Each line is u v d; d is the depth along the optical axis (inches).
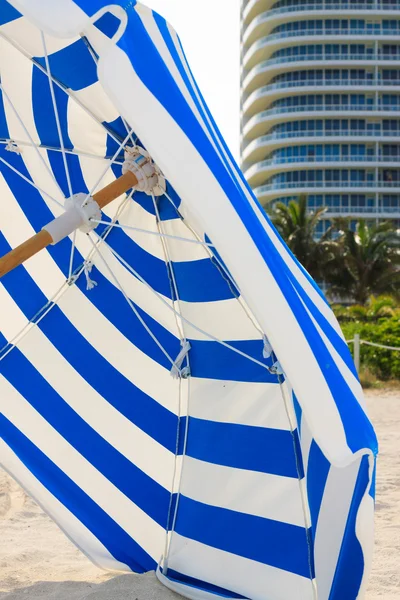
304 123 2373.3
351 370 109.4
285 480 129.3
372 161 2332.7
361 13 2315.5
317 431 86.9
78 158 132.3
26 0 80.4
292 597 123.8
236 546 133.7
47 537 183.3
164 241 133.6
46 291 144.6
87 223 114.3
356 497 104.5
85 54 104.4
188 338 140.6
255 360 128.1
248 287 87.3
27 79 120.0
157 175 121.3
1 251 146.6
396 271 1609.3
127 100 84.5
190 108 100.4
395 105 2331.4
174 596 132.8
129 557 147.6
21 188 137.9
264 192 2388.0
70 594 134.5
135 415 146.9
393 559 156.3
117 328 144.3
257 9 2613.2
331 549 112.9
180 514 143.3
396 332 735.7
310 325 98.8
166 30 117.1
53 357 148.3
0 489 234.7
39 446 147.9
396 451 295.0
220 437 138.7
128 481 147.8
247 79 2566.4
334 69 2359.7
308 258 1605.6
